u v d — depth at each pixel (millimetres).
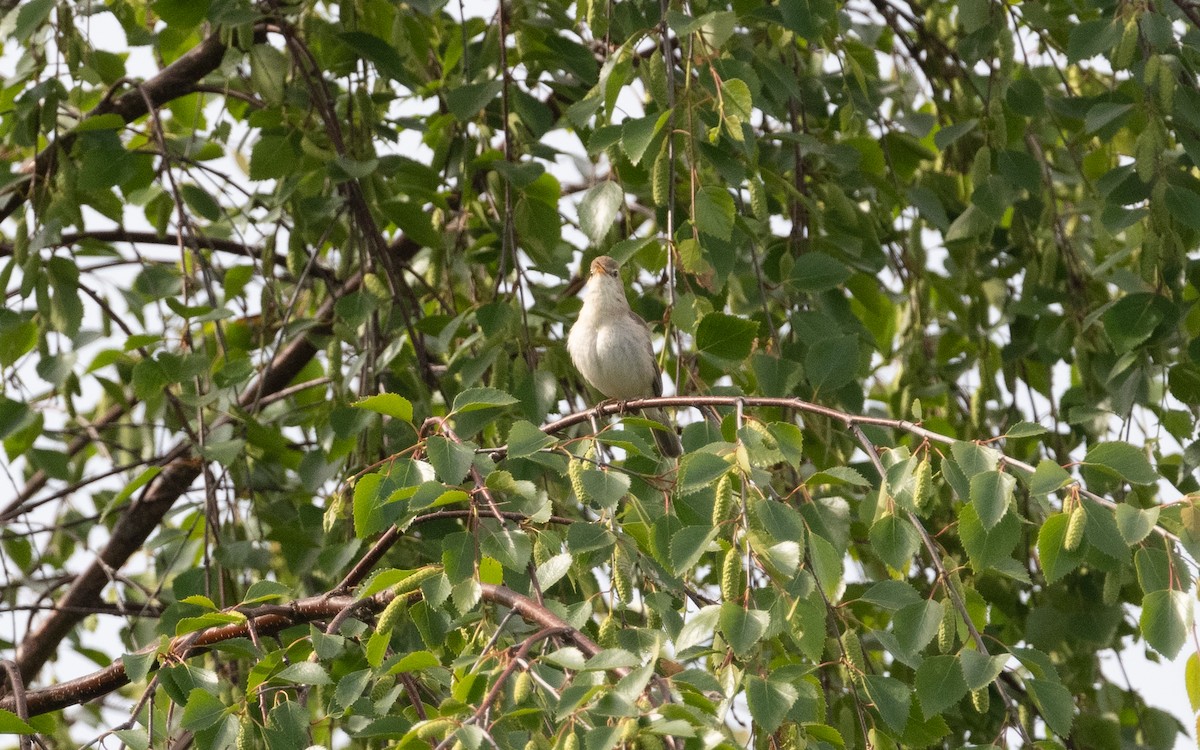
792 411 9883
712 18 8492
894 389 12805
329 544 10195
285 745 6266
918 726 7230
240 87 13250
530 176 10289
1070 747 9922
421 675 7117
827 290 10500
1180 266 9859
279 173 11234
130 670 6824
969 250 11805
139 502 12812
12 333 10812
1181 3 10789
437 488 6410
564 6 12219
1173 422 10250
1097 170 12422
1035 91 10781
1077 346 10773
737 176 8641
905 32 12727
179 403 11281
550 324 11812
